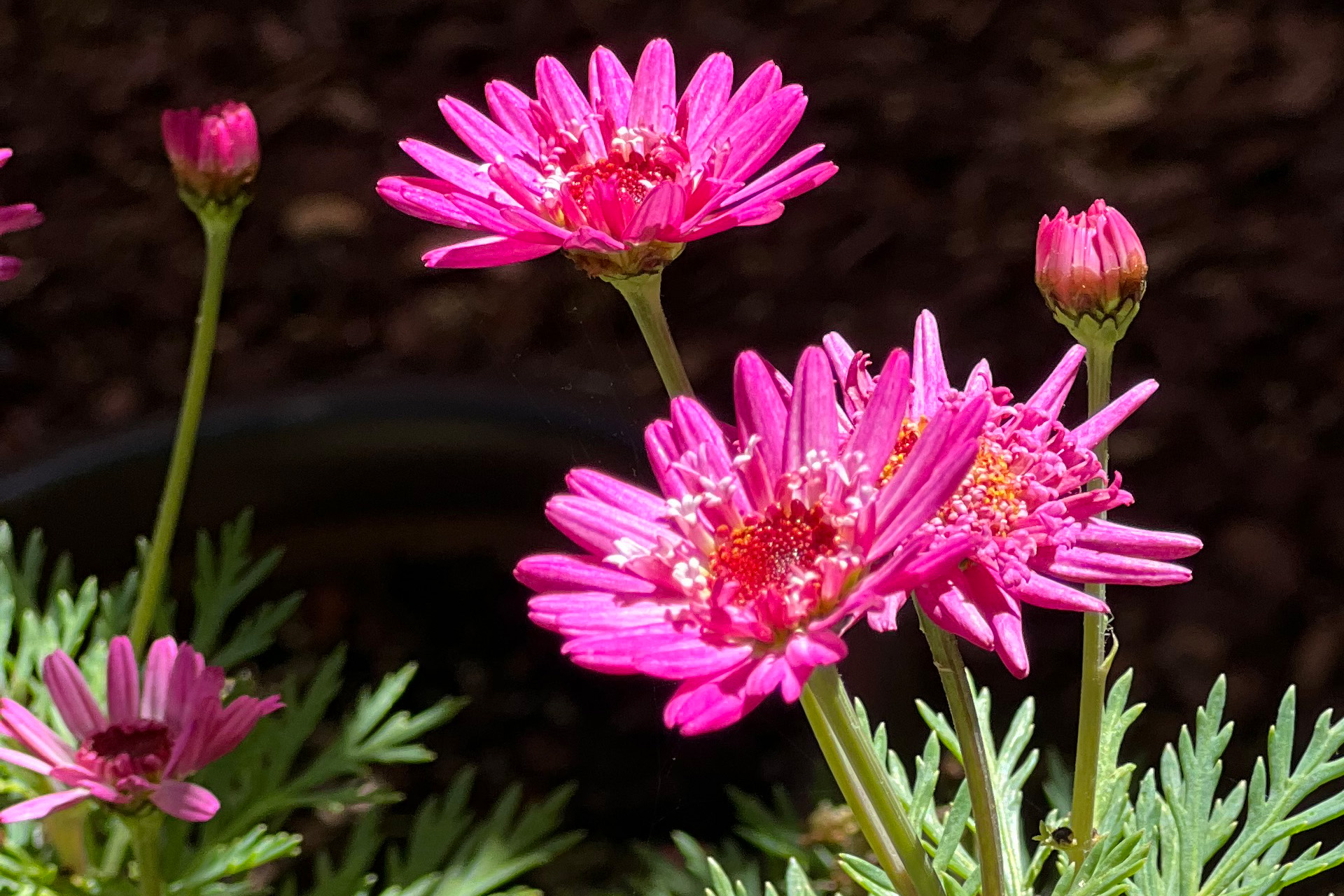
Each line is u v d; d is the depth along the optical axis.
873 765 0.40
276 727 0.54
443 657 0.79
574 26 1.12
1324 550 0.82
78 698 0.47
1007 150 1.02
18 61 1.17
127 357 0.98
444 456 0.74
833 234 0.99
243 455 0.73
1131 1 1.12
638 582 0.39
